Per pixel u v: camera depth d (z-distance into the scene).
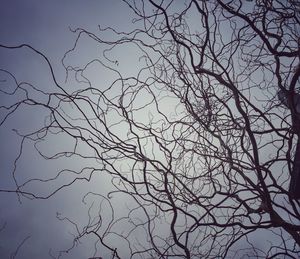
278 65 3.03
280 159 3.19
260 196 3.12
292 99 3.05
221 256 3.15
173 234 2.87
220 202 3.00
